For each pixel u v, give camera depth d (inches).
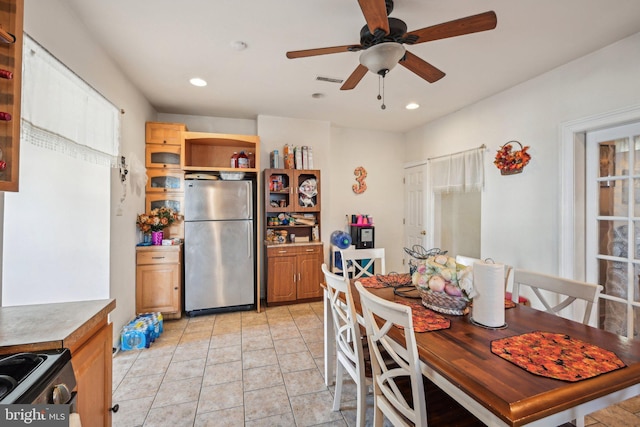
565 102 100.4
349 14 74.9
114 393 77.1
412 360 39.8
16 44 39.9
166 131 135.6
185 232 130.6
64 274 88.1
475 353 41.9
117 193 99.5
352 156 187.3
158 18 76.1
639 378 36.4
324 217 168.1
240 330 117.4
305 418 68.4
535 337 47.2
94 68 84.2
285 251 146.8
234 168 141.3
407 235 193.3
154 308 123.6
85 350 44.4
